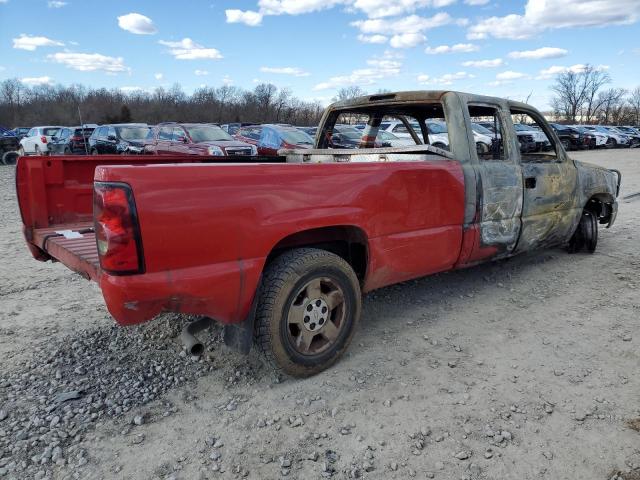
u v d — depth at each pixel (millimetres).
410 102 4648
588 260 6016
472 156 4301
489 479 2438
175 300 2742
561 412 2955
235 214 2863
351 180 3383
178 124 14812
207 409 3018
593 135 32688
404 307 4570
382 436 2760
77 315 4426
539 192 4941
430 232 3939
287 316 3156
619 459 2564
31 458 2580
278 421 2898
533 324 4199
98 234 2592
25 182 3932
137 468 2525
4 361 3580
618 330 4055
